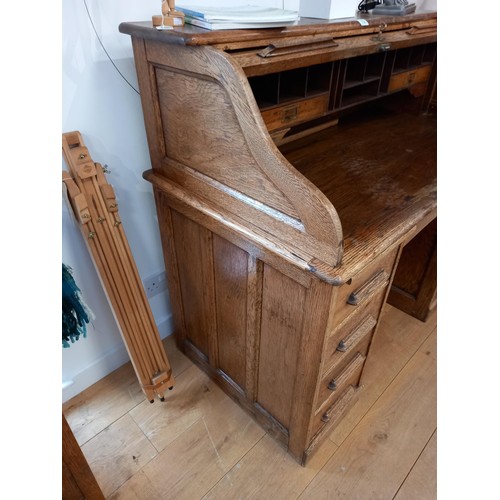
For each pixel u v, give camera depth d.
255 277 0.94
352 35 0.96
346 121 1.50
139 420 1.29
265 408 1.22
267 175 0.73
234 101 0.70
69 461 0.85
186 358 1.53
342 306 0.85
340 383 1.08
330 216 0.64
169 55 0.80
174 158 0.99
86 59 0.93
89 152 1.04
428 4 1.73
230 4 1.12
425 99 1.54
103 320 1.33
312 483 1.14
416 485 1.14
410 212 0.88
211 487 1.12
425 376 1.48
